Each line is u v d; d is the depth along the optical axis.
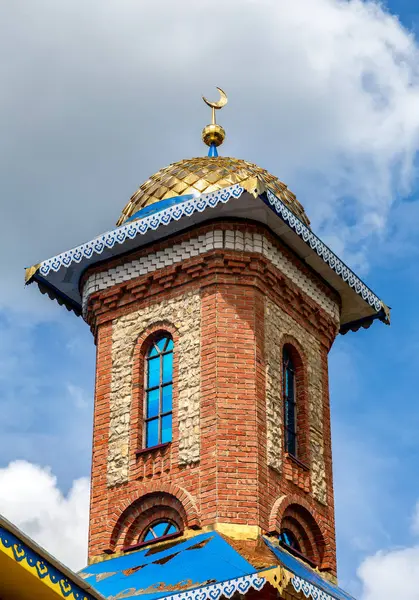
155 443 23.23
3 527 12.23
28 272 25.22
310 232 24.39
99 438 23.80
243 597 19.98
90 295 25.20
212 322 23.30
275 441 22.89
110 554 22.48
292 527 22.95
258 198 23.05
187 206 23.38
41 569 12.66
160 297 24.36
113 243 24.28
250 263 23.84
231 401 22.58
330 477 24.28
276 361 23.78
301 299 25.02
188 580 19.75
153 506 22.56
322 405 24.92
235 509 21.56
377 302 26.47
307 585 19.73
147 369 24.12
